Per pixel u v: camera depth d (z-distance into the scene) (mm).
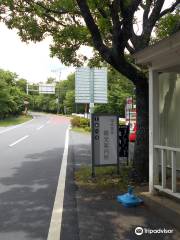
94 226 7031
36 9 12695
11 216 7727
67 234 6652
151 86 8734
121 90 51531
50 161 15719
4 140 26312
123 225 7070
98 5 10859
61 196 9406
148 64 8812
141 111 10547
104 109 50875
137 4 9781
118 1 9984
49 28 13328
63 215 7781
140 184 10195
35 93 123875
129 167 12484
